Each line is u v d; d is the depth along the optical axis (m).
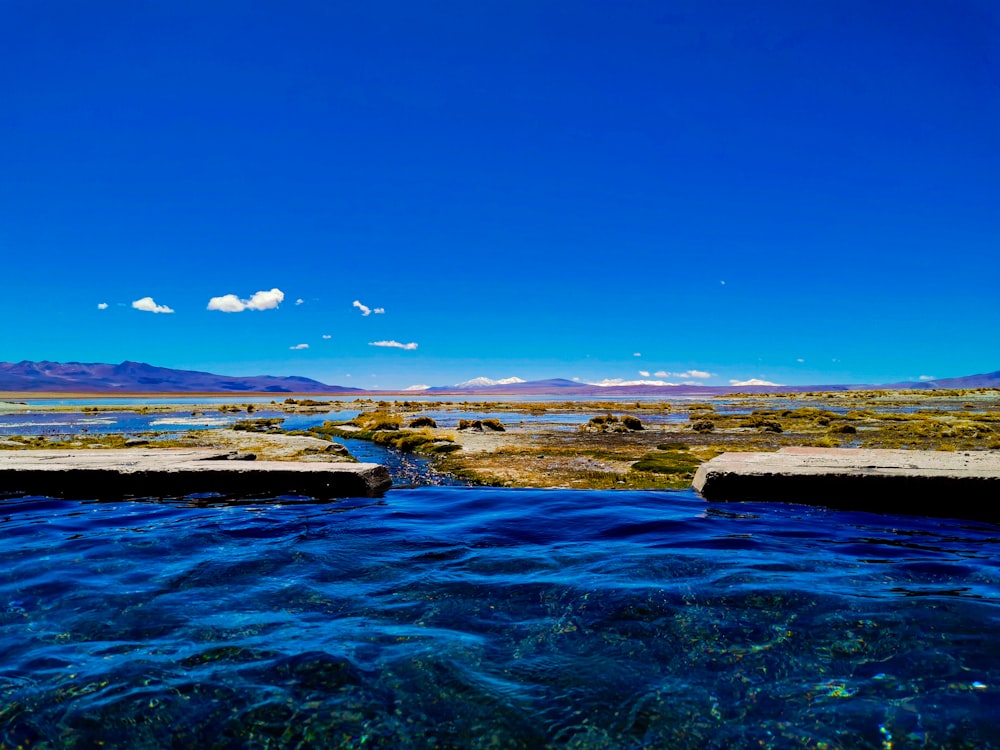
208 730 3.65
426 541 7.80
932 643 4.70
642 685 4.15
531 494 10.90
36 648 4.71
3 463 11.73
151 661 4.48
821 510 9.36
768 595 5.72
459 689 4.09
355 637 4.90
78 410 65.12
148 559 7.06
